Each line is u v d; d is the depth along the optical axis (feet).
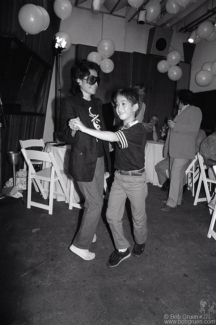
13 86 11.02
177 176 9.12
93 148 5.07
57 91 16.08
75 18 16.40
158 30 16.99
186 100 8.78
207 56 17.13
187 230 7.91
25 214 8.58
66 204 9.62
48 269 5.62
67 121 4.97
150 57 17.67
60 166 9.36
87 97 5.43
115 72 17.17
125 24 17.44
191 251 6.68
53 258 6.06
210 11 14.21
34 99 14.19
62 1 12.10
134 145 4.89
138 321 4.31
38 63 13.11
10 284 5.08
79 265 5.83
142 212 5.62
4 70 9.64
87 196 5.41
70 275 5.45
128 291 5.03
